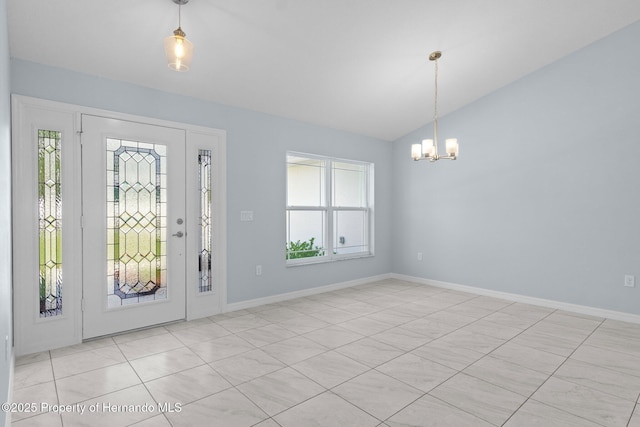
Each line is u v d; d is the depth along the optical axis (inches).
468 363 102.3
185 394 85.3
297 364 101.3
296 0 100.3
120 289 124.9
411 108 182.1
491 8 117.2
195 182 141.9
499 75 162.9
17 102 105.0
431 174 204.1
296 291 176.7
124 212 125.5
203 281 144.9
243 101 151.3
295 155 182.2
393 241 225.1
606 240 144.9
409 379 92.9
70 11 93.4
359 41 122.6
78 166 115.8
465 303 166.1
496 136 176.6
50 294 111.4
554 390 87.7
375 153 215.5
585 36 142.3
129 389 87.4
